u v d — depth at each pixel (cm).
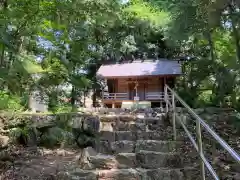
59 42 408
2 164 338
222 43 699
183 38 559
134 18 668
